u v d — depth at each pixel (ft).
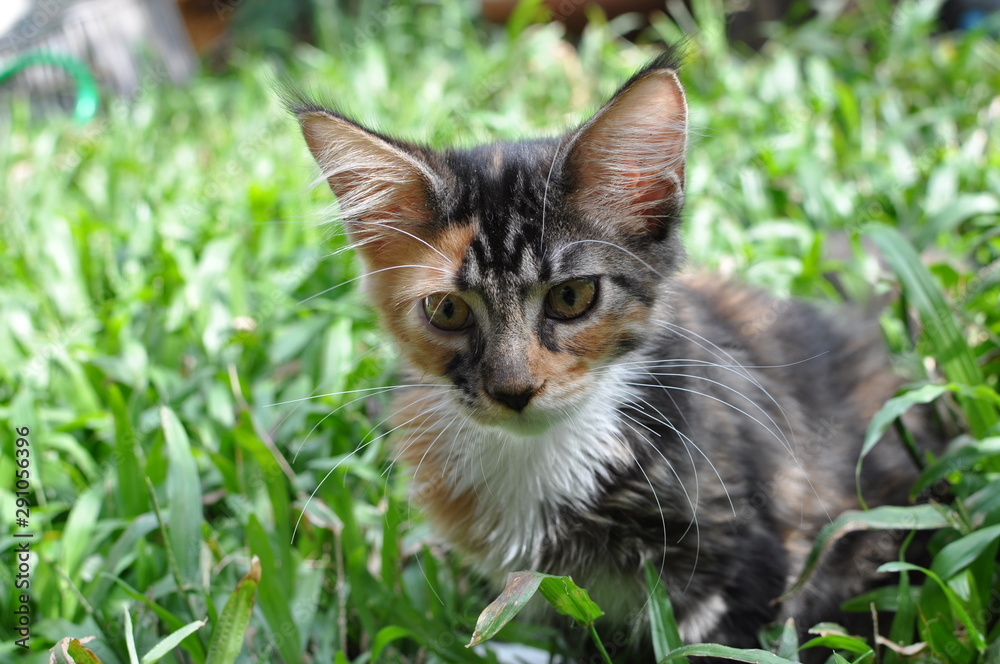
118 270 2.12
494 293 1.44
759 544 1.47
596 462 1.47
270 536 1.58
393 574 1.56
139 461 1.68
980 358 1.67
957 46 2.60
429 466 1.54
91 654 1.33
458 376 1.47
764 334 1.64
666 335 1.51
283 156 2.53
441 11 3.51
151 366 1.86
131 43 3.28
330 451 1.74
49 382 1.87
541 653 1.58
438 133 2.22
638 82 1.42
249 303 1.99
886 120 2.32
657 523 1.46
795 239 2.03
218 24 3.81
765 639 1.45
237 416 1.78
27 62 2.92
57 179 2.52
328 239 1.68
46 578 1.55
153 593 1.51
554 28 3.14
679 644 1.39
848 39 2.84
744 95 2.52
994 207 1.83
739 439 1.50
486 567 1.54
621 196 1.47
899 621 1.43
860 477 1.59
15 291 2.05
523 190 1.45
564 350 1.45
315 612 1.54
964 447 1.50
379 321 1.56
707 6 2.97
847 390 1.66
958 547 1.41
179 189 2.45
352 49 3.26
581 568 1.50
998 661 1.37
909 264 1.58
